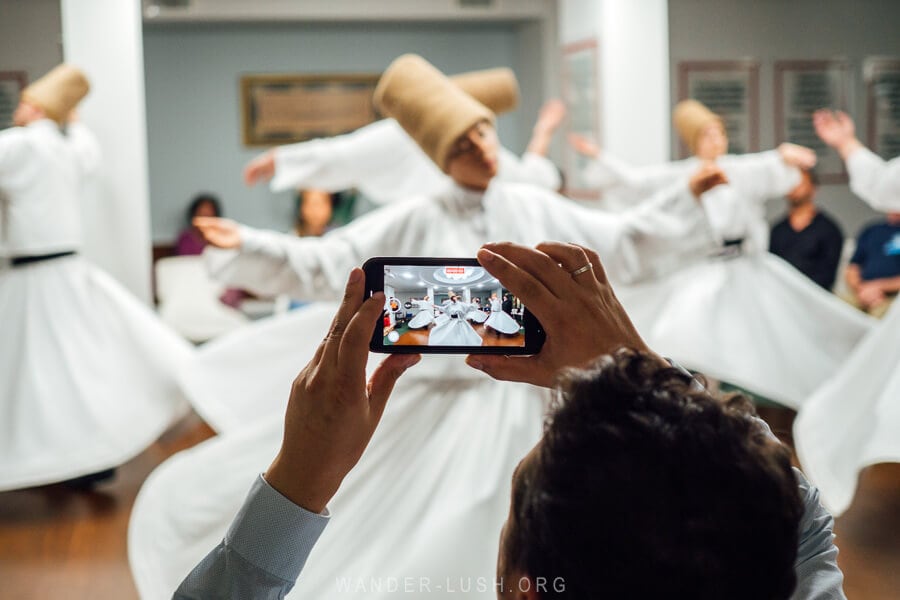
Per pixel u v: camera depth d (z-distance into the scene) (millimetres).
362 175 5359
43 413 4754
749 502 760
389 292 1473
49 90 5051
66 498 4883
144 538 3262
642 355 838
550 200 3254
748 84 6363
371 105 9383
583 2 6988
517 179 5492
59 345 4855
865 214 6707
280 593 1024
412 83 3211
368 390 1205
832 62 6434
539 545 777
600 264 1154
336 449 1013
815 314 5508
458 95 3188
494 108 4223
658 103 6328
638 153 6422
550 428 807
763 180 5531
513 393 3012
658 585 745
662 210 3229
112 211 5793
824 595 1086
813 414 4641
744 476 763
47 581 3859
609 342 1126
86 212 5773
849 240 6742
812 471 4539
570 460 774
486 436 2953
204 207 8180
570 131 7371
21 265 4914
